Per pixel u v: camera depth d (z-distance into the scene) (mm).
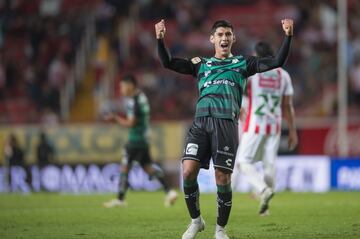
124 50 93562
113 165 65938
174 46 93500
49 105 87750
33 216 38125
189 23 97000
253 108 36906
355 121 71688
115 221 34812
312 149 66875
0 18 100938
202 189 62688
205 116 24953
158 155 70938
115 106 85562
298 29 91188
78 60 92875
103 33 94750
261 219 34688
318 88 84062
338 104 77500
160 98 86625
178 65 25734
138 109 45250
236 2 99688
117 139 72312
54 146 74188
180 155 70062
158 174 45938
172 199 45938
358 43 86000
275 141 37125
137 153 45500
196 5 99188
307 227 30469
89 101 89500
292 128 38406
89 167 66875
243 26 97188
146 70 90688
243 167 36875
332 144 66812
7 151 70188
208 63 25750
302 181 62344
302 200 48750
